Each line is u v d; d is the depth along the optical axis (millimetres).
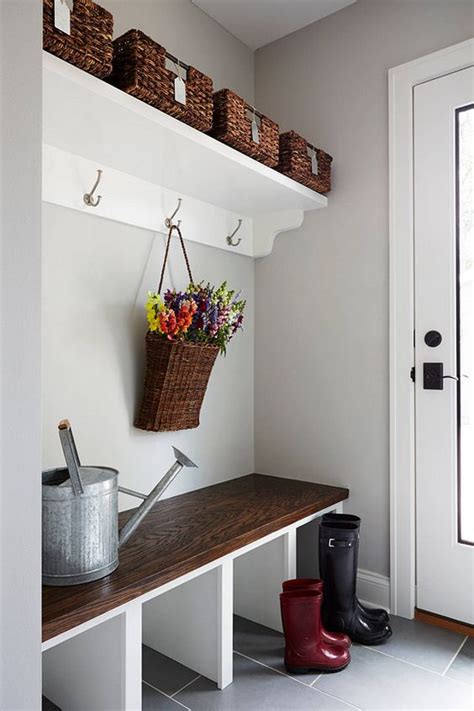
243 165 1759
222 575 1571
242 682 1604
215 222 2234
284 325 2408
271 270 2455
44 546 1262
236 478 2400
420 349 1998
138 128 1477
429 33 1992
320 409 2281
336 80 2252
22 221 911
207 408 2246
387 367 2086
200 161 1715
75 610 1134
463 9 1913
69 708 1409
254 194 2080
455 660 1722
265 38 2447
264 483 2295
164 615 1756
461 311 1925
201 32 2225
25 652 911
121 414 1853
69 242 1676
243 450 2455
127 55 1375
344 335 2207
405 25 2053
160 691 1554
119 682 1286
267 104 2494
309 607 1642
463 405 1916
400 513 2025
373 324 2125
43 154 1572
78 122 1438
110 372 1812
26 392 916
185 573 1418
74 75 1226
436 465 1959
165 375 1775
